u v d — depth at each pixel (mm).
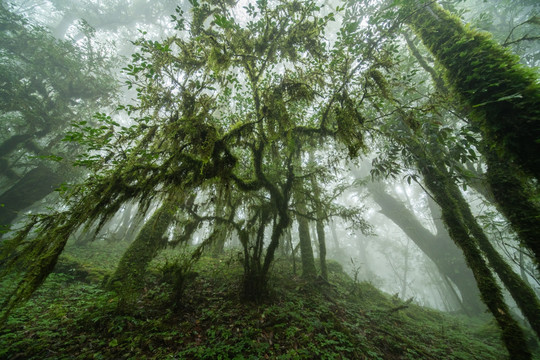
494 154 4953
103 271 7633
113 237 14391
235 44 5633
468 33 4762
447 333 8164
